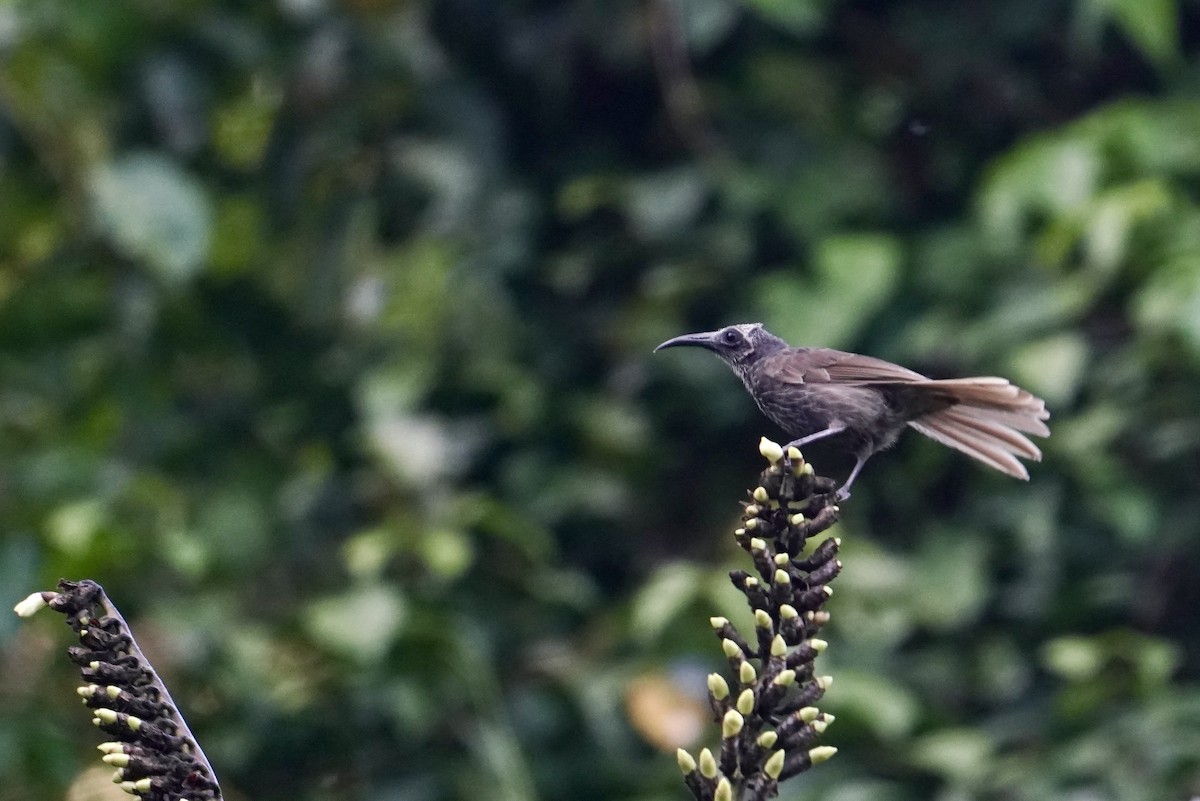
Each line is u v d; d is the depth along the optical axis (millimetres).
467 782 10836
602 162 12703
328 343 12703
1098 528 11711
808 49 12609
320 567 11844
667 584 10430
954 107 12734
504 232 12391
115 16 11648
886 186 12281
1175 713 10289
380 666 10562
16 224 12664
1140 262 11008
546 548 11062
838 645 11203
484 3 12562
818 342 10992
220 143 12875
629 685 10734
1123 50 12797
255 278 12828
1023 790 10438
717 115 12391
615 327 12211
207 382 12719
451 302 12117
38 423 12008
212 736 10797
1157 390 11312
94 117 12109
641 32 12328
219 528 11703
